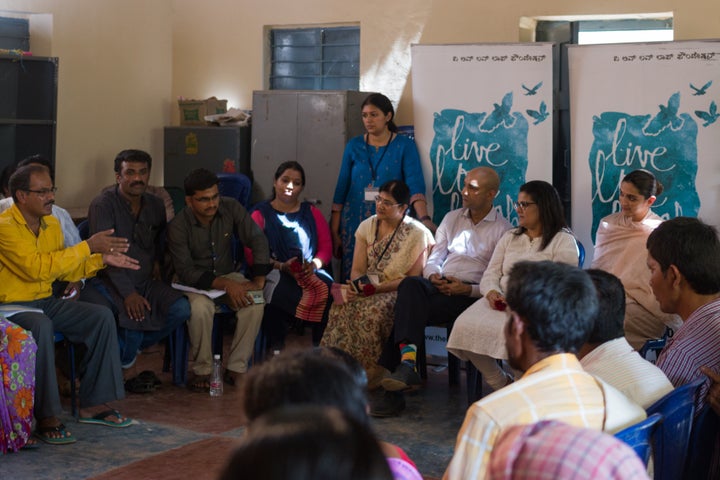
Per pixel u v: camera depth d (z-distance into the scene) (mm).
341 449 889
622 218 5227
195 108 7582
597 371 2498
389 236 5406
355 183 6195
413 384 4750
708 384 2711
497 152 5984
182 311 5168
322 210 6910
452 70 6043
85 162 7305
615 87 5754
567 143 6449
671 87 5645
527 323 2014
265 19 7590
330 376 1306
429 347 5902
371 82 7215
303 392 1283
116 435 4398
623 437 2064
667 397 2451
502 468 1594
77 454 4113
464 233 5379
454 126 6047
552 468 1514
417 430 4578
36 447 4180
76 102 7180
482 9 6754
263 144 7098
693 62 5602
